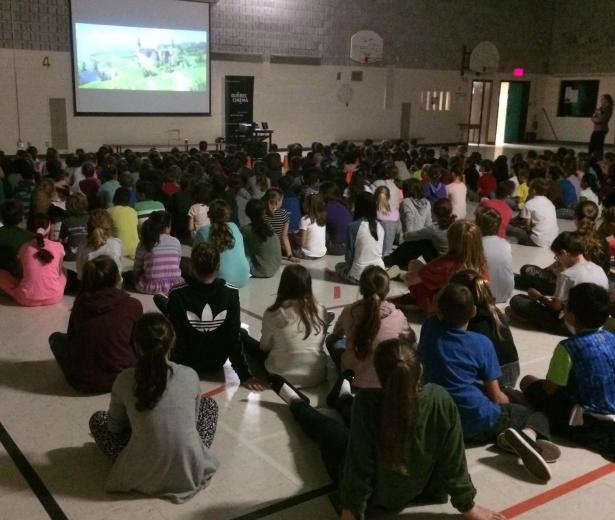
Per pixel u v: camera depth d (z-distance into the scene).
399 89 18.03
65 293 4.96
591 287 2.83
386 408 2.02
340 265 5.53
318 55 16.42
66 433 2.95
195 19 14.30
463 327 2.79
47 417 3.09
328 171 8.13
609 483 2.65
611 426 2.84
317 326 3.39
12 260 4.74
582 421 2.88
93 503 2.44
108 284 3.25
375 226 5.32
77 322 3.26
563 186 8.81
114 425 2.47
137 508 2.41
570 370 2.86
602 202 8.88
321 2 16.12
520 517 2.42
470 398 2.74
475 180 10.08
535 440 2.76
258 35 15.34
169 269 4.86
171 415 2.38
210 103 14.96
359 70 17.19
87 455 2.77
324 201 6.41
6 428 2.98
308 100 16.55
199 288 3.31
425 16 17.89
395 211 6.52
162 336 2.33
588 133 19.86
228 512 2.41
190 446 2.43
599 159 12.53
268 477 2.65
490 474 2.69
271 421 3.10
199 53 14.52
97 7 13.09
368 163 9.59
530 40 20.06
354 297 5.04
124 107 13.81
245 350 3.81
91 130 13.54
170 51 14.12
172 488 2.47
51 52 12.80
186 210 6.69
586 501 2.53
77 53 13.04
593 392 2.84
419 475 2.18
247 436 2.96
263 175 7.16
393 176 7.65
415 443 2.11
